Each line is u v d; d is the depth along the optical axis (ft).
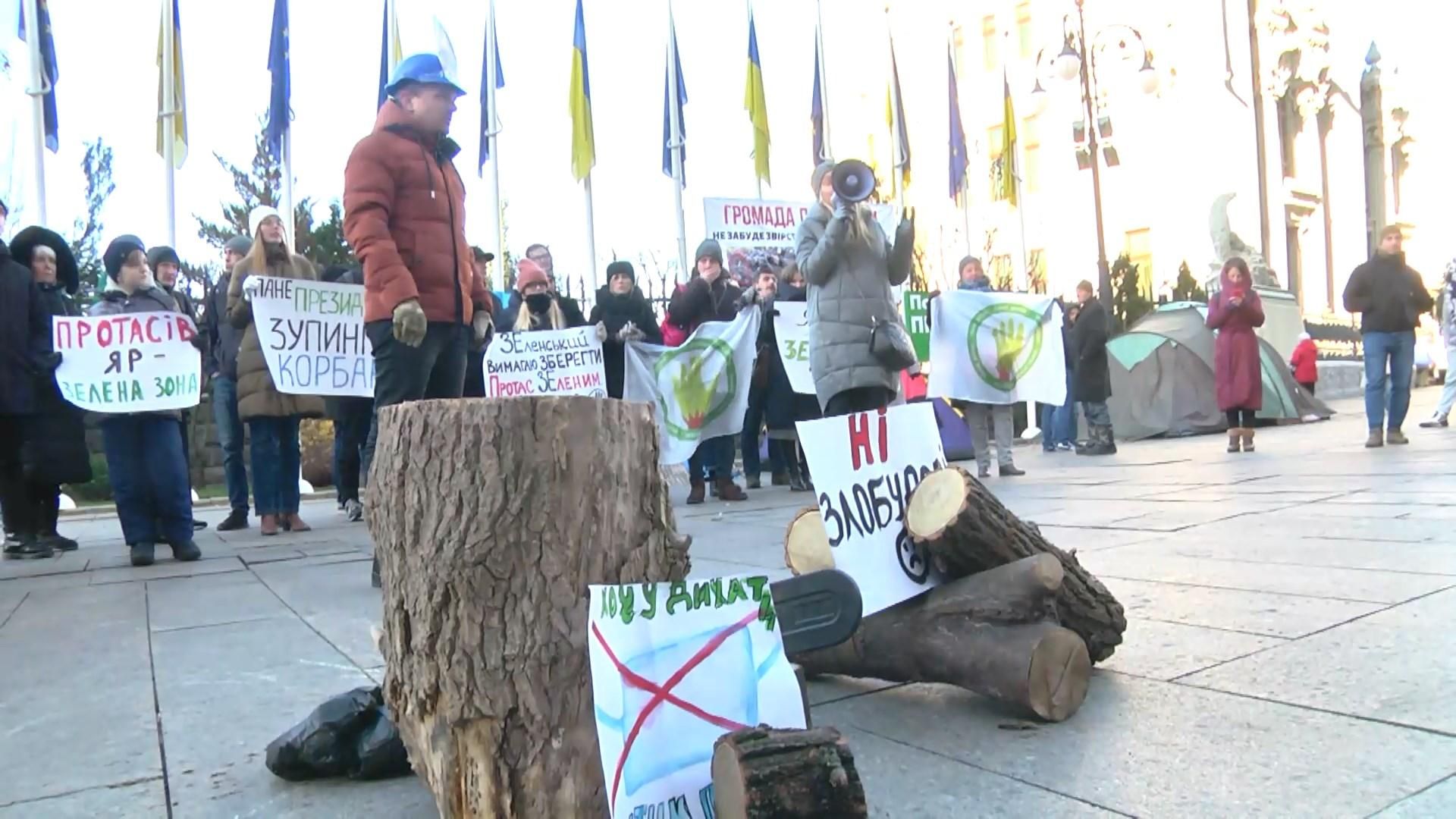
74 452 21.62
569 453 6.18
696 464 28.91
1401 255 31.83
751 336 29.01
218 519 31.17
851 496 9.02
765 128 48.78
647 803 5.85
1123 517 19.53
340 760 7.74
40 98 33.63
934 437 9.74
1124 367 53.31
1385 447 32.27
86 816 7.20
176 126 37.76
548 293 29.01
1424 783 6.73
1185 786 6.91
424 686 6.16
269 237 24.23
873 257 19.53
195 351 20.04
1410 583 12.27
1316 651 9.75
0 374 19.75
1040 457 40.32
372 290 13.89
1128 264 88.48
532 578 6.07
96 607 15.21
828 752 5.53
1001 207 114.11
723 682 6.33
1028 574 8.59
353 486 29.09
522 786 5.92
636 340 28.66
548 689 5.97
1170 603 12.09
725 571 15.60
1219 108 100.17
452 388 15.42
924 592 9.16
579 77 45.34
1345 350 93.56
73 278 23.98
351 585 16.24
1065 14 67.62
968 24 117.39
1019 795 6.93
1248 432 35.32
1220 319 35.12
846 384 19.27
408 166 14.32
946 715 8.72
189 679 10.67
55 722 9.35
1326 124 112.27
